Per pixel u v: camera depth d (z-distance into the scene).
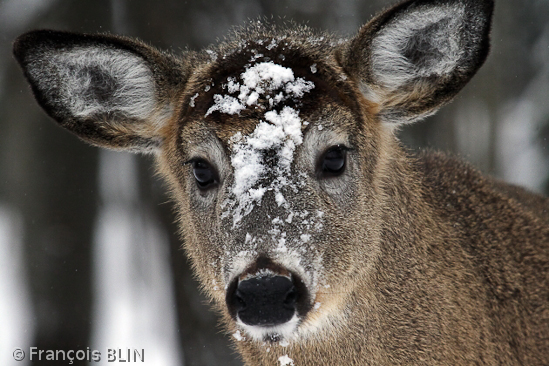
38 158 17.64
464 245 10.03
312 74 9.02
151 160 18.02
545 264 10.55
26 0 17.25
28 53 9.46
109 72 10.02
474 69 9.08
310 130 8.63
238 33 11.16
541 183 23.03
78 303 17.98
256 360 10.16
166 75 9.87
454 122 20.52
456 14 8.91
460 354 9.50
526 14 23.62
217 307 11.09
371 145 9.45
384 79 9.52
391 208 9.54
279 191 8.38
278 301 7.99
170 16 16.45
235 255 8.27
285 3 17.66
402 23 9.15
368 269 9.23
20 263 18.52
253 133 8.52
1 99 18.33
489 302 9.88
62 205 17.72
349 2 18.62
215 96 8.98
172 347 18.77
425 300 9.48
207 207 9.17
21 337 18.44
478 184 10.95
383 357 9.45
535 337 10.13
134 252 21.61
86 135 10.20
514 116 24.12
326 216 8.69
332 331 9.36
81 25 16.69
